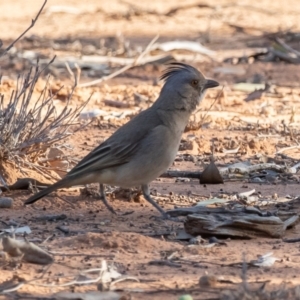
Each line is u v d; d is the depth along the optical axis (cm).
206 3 4578
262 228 1056
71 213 1167
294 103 2212
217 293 838
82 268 917
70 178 1089
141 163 1093
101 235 1015
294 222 1111
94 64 2728
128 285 861
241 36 3525
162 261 944
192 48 3080
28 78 1332
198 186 1346
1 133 1286
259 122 1933
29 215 1150
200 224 1050
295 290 820
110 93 2273
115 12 4291
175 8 4234
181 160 1534
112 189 1262
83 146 1620
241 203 1220
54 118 1440
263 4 4625
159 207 1145
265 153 1611
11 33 3519
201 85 1144
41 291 841
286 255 981
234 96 2300
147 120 1109
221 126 1864
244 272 830
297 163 1503
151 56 2956
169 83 1138
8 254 931
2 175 1280
